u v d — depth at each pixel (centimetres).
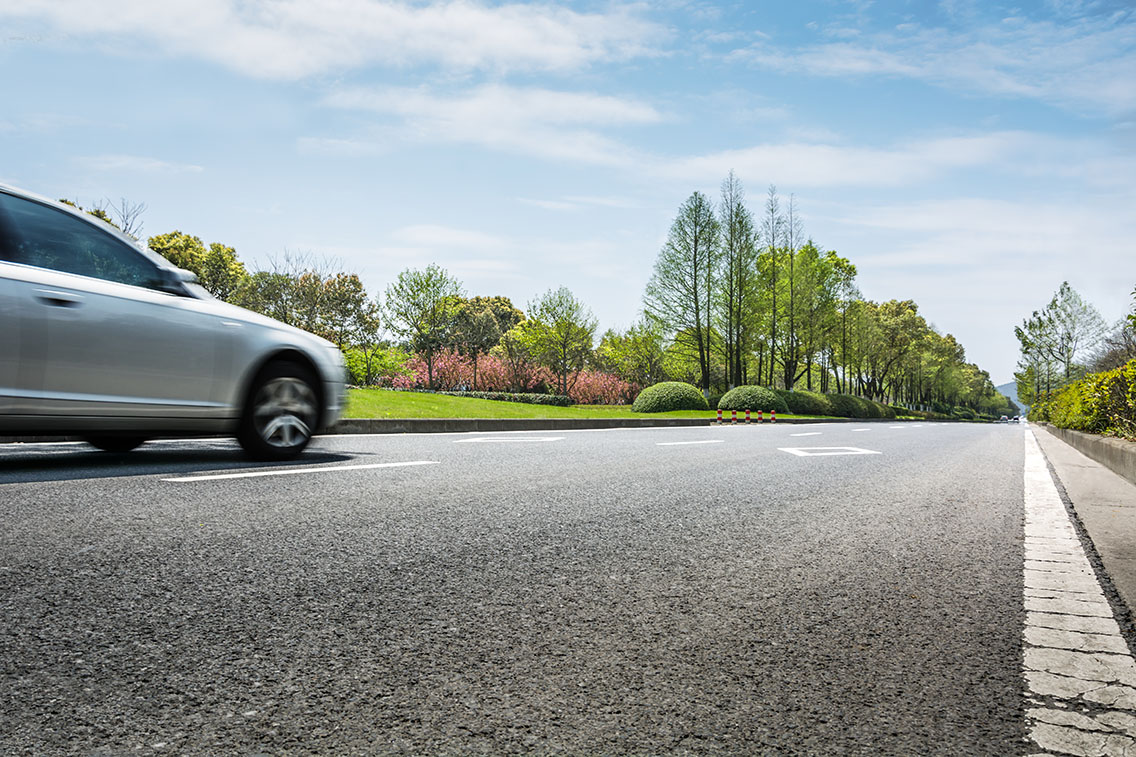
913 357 7794
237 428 584
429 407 1783
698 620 245
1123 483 694
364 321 3744
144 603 244
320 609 245
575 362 4562
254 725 166
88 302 488
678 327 4778
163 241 4191
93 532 331
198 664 198
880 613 258
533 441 948
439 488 495
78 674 189
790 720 174
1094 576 317
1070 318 5209
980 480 684
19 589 251
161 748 155
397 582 279
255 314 602
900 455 939
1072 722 175
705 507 468
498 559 319
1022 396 6388
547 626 236
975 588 295
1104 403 1148
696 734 166
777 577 304
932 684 197
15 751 151
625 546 352
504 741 161
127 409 507
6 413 454
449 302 4250
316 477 518
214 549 314
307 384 616
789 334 5344
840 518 446
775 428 1866
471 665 203
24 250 473
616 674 199
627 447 893
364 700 179
